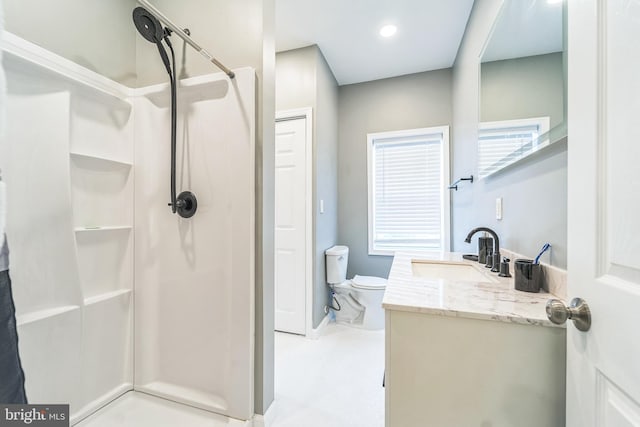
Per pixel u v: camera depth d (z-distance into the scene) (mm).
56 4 1146
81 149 1255
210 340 1331
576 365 630
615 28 519
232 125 1271
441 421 802
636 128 474
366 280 2592
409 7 1938
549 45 962
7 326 691
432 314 801
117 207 1421
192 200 1349
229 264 1305
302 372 1789
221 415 1267
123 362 1403
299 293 2365
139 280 1433
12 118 1016
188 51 1389
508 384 755
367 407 1456
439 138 2799
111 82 1340
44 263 1092
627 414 480
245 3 1317
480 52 1764
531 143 1072
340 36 2236
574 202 642
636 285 471
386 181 2969
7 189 1005
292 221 2398
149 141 1435
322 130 2492
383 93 2922
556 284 892
